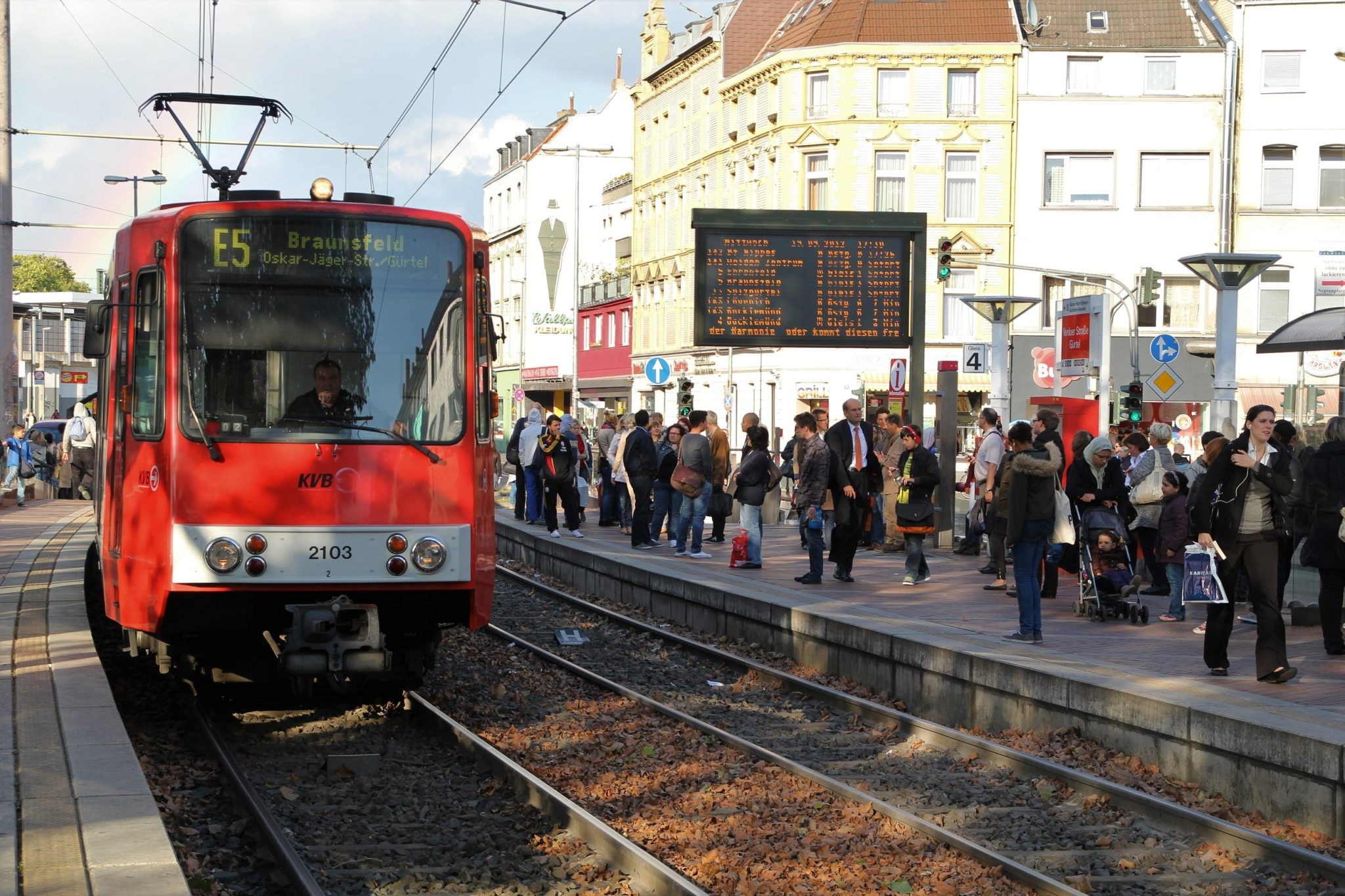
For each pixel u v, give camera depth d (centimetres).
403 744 1093
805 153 5147
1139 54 4988
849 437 1936
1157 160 5016
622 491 2736
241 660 1138
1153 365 5012
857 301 2302
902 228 2295
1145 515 1686
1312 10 4875
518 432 2998
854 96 5038
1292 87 4906
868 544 2380
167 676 1353
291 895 732
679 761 1055
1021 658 1183
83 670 1126
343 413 1084
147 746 1070
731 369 4838
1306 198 4916
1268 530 1081
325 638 1062
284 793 925
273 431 1070
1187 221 5006
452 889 742
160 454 1060
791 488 3325
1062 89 5003
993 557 1867
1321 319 1591
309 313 1090
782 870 774
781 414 5272
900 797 952
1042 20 5069
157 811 726
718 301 2262
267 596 1074
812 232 2288
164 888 609
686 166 6131
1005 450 2127
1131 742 1027
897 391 2798
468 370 1118
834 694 1291
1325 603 1242
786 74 5153
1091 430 2759
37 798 748
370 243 1109
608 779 989
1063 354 2322
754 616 1631
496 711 1243
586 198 8188
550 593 2119
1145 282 3219
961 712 1234
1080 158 5041
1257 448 1143
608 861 784
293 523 1062
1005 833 864
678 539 2222
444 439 1102
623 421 3045
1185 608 1581
